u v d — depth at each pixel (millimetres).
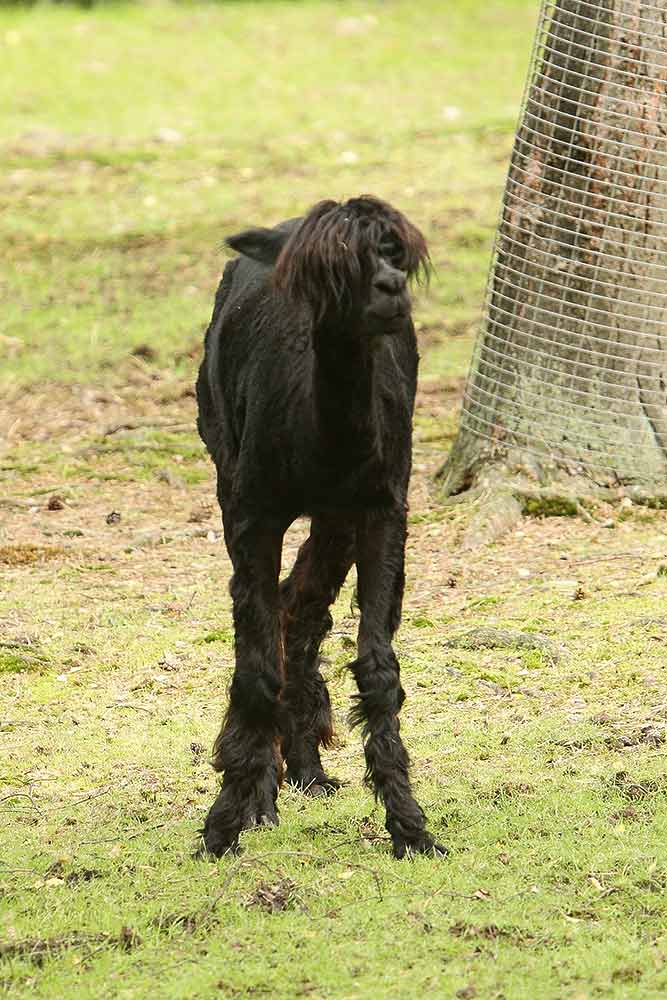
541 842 18641
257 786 18891
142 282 51656
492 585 29328
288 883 17703
